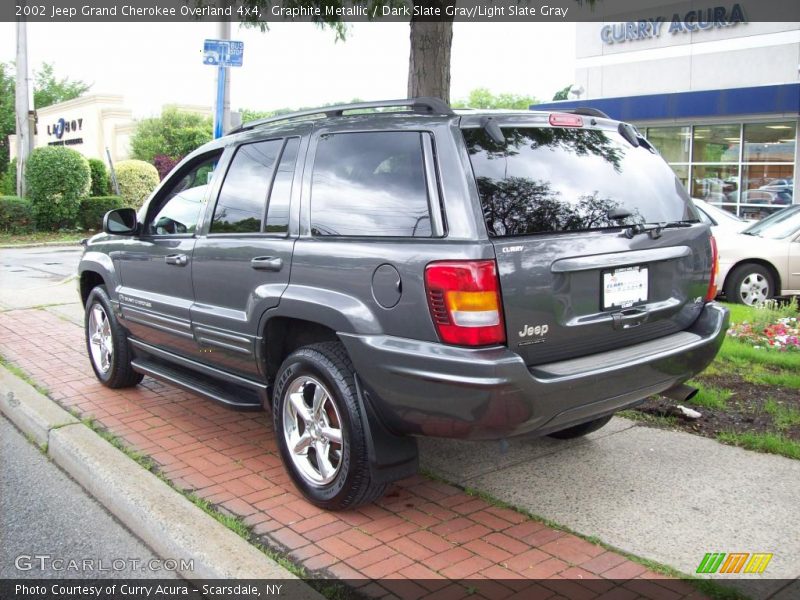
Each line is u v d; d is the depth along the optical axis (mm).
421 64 6977
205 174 5113
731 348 6816
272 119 4680
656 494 4078
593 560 3422
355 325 3646
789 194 18734
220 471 4531
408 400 3492
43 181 21906
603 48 21688
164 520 3773
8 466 4887
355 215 3840
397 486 4262
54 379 6539
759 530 3658
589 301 3654
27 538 3912
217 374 4812
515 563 3414
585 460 4574
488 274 3291
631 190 4020
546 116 3908
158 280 5270
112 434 5168
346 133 4035
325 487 3941
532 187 3617
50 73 53406
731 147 19719
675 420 5230
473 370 3256
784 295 10328
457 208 3414
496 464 4543
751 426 5070
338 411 3783
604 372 3541
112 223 5445
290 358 4059
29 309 9758
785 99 17641
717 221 11641
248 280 4379
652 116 20062
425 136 3639
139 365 5648
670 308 4043
